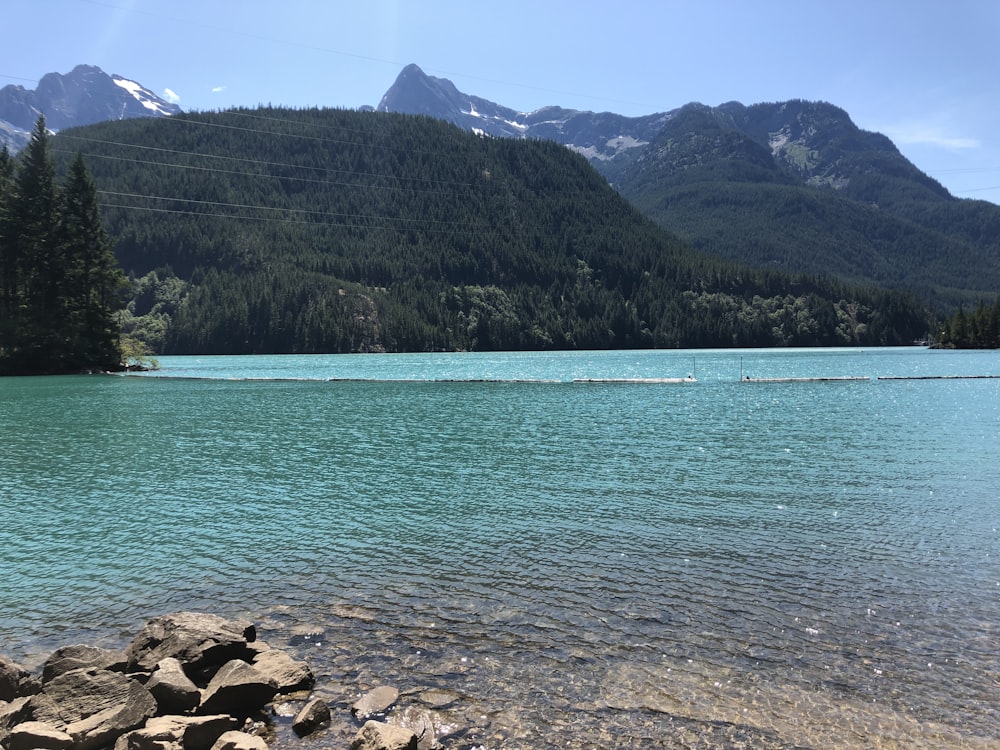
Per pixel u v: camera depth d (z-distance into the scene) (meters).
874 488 20.50
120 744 7.61
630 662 9.52
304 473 23.66
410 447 29.25
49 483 22.28
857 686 8.88
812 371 92.00
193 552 14.80
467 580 12.81
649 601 11.66
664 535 15.67
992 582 12.42
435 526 16.67
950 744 7.66
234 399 53.41
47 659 9.89
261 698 8.59
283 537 15.88
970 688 8.80
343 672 9.33
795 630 10.49
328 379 75.62
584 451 27.78
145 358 115.81
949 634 10.30
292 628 10.75
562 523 16.83
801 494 19.73
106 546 15.30
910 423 36.16
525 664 9.49
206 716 7.96
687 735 7.83
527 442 30.41
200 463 25.75
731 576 12.88
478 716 8.21
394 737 7.20
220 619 10.12
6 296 87.38
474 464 25.11
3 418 40.66
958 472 22.83
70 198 93.25
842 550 14.41
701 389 61.00
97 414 42.81
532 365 118.06
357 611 11.40
